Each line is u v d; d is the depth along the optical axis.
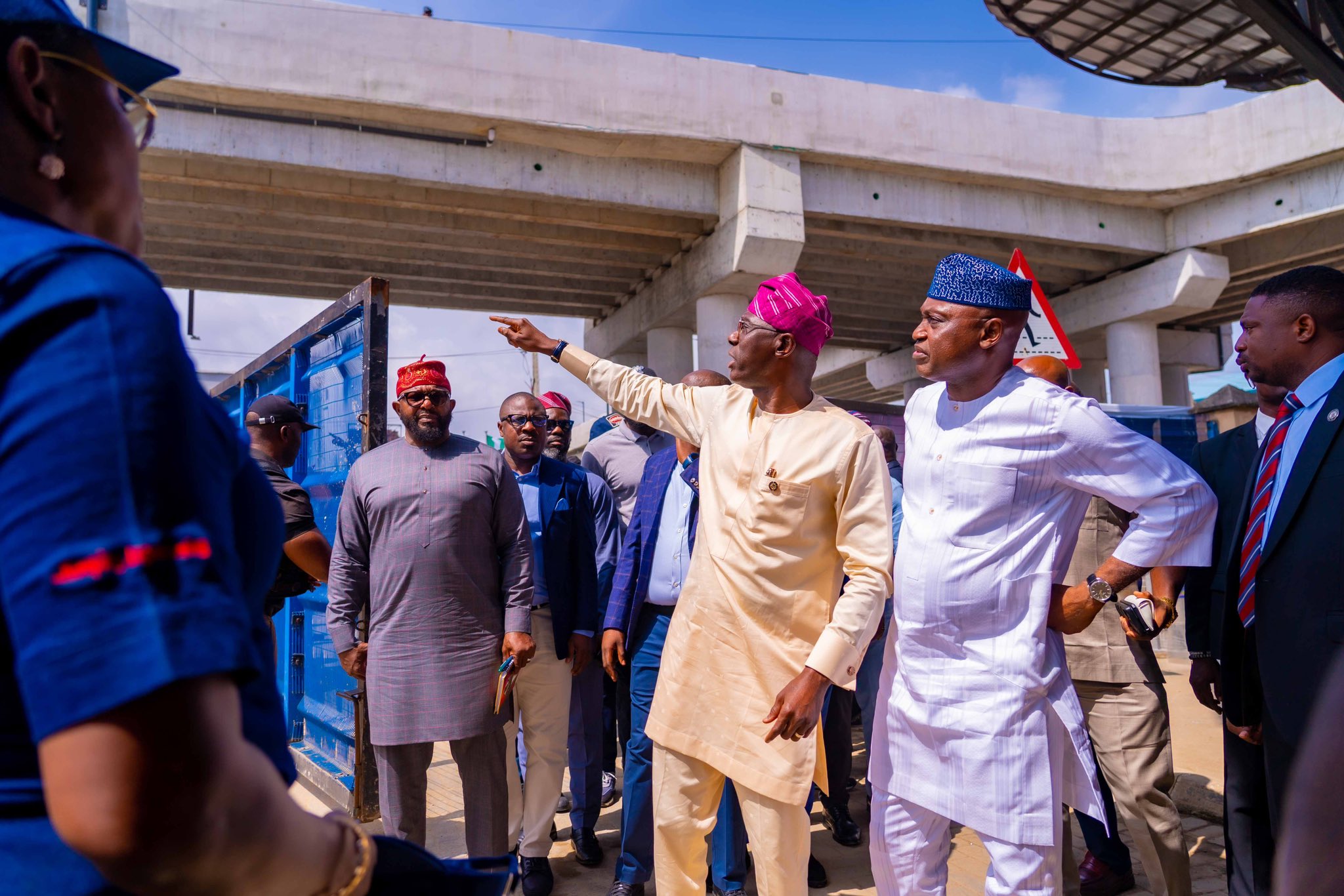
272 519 0.80
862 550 2.26
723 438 2.50
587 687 3.81
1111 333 18.17
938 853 2.30
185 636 0.55
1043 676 2.09
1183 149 15.62
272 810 0.63
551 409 5.00
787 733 2.15
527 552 3.18
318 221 14.16
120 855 0.55
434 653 2.96
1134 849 3.78
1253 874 2.54
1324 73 6.33
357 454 3.96
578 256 16.08
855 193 14.44
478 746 3.06
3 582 0.56
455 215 14.00
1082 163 15.45
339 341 4.27
